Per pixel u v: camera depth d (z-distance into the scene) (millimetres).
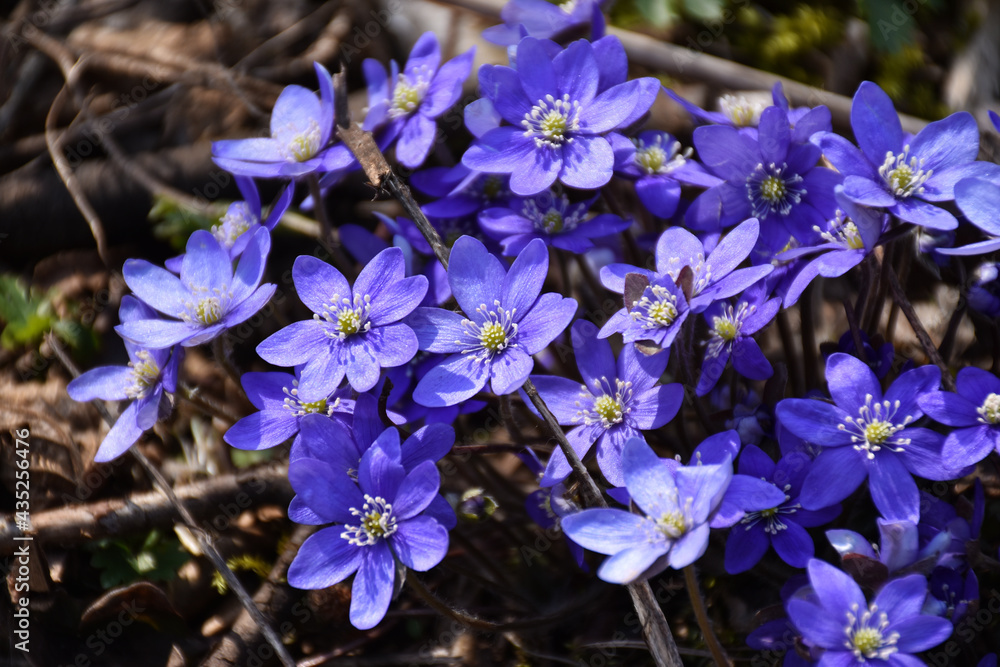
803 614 316
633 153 362
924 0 440
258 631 376
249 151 375
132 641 379
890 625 317
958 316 364
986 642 353
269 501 390
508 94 362
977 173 344
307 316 419
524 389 344
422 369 365
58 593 382
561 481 343
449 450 344
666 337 335
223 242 381
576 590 375
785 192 360
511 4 382
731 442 334
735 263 342
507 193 384
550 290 415
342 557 333
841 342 361
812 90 418
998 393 333
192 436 406
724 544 357
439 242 354
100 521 384
